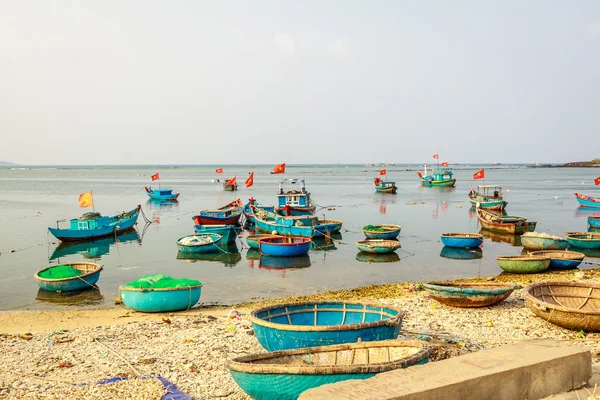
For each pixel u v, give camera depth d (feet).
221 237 115.96
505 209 212.02
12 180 543.39
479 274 89.30
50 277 76.07
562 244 104.94
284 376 29.22
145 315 61.67
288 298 71.15
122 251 117.60
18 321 58.95
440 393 22.94
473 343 44.65
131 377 37.65
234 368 30.68
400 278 86.69
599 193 311.27
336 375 28.73
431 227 155.43
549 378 26.20
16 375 38.40
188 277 88.33
